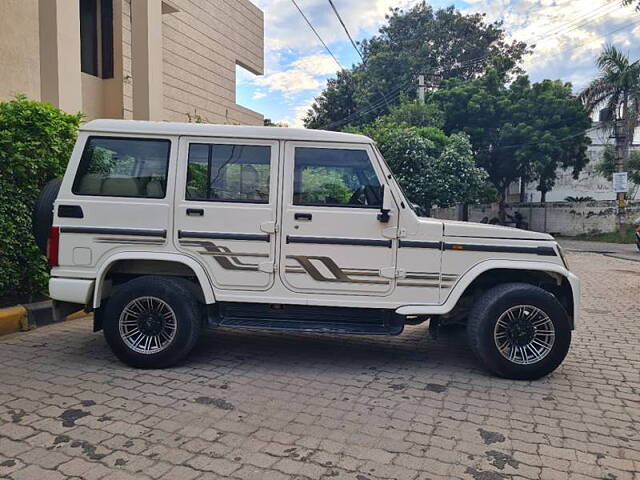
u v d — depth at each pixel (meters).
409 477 2.93
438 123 24.77
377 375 4.63
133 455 3.07
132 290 4.50
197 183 4.57
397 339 5.90
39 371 4.45
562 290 4.84
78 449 3.12
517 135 26.39
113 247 4.54
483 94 26.86
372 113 33.41
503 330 4.54
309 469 2.98
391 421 3.65
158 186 4.56
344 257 4.52
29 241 6.11
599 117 26.03
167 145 4.58
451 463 3.09
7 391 3.99
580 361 5.22
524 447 3.32
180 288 4.54
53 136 6.25
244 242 4.53
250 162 4.57
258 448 3.21
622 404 4.08
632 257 17.17
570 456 3.21
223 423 3.54
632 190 31.05
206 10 15.74
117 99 12.92
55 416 3.57
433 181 16.81
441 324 5.03
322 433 3.44
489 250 4.54
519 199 36.12
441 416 3.76
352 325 4.62
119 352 4.52
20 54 9.64
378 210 4.52
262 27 19.22
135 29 11.23
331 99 34.84
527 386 4.43
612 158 28.44
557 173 35.50
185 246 4.53
